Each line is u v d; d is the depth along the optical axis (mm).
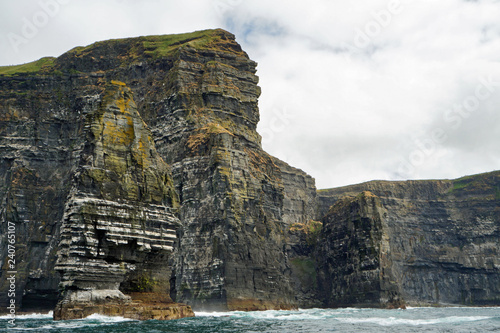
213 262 140125
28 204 143750
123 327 69500
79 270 82000
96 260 84250
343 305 189750
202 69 171625
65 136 155875
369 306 181125
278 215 172875
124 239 87062
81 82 168125
